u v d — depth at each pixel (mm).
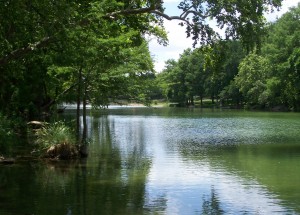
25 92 31422
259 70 89750
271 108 86312
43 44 13297
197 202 12359
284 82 78125
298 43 77312
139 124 46844
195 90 118688
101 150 24266
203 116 64062
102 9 13625
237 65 107000
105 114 73500
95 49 15367
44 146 20797
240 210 11570
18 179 15453
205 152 23516
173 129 39750
